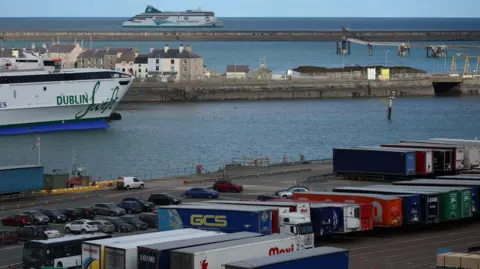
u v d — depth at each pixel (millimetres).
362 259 84375
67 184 136625
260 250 69750
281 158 192000
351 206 93125
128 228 98188
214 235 75312
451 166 142125
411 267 81000
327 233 91688
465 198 104125
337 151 144000
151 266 67438
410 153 138000
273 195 121250
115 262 69438
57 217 105812
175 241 71438
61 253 76938
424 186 111438
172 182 142875
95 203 119875
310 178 142750
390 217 96000
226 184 129375
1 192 124875
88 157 192875
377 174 140375
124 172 170500
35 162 183875
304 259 65312
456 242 93438
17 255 86938
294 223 84250
